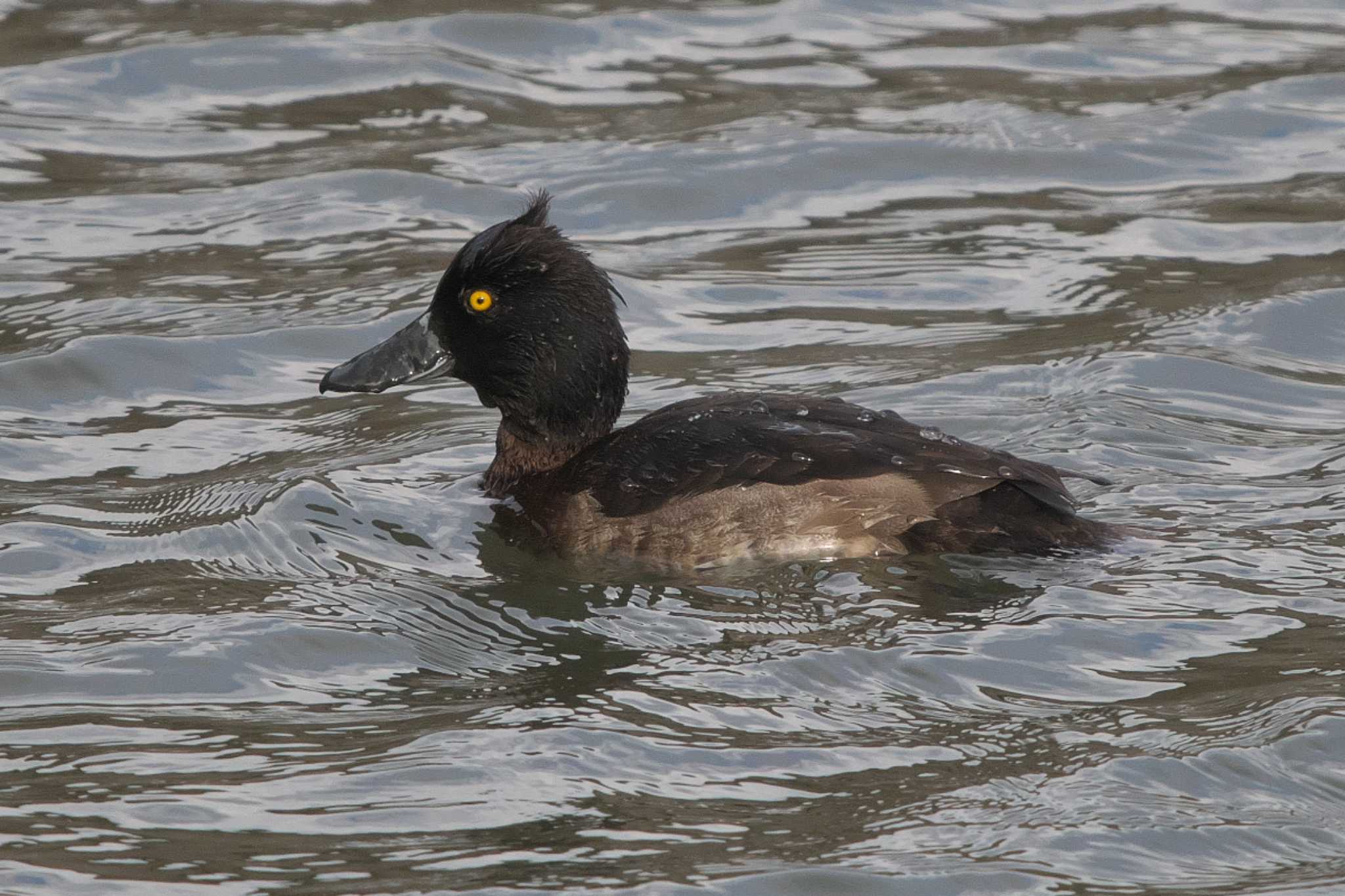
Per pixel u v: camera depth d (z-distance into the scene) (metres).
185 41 20.08
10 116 18.39
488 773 8.44
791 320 15.17
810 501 10.48
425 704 9.22
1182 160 18.05
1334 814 8.02
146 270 15.82
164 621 10.14
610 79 19.73
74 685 9.40
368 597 10.47
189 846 7.86
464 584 10.61
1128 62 20.16
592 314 11.63
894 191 17.59
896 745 8.62
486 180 17.58
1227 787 8.21
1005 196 17.47
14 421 13.26
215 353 14.45
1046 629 9.64
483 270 11.65
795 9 21.66
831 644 9.58
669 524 10.70
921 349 14.49
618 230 16.88
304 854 7.79
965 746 8.60
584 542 10.92
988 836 7.86
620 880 7.56
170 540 11.28
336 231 16.64
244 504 11.77
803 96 19.38
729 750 8.62
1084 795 8.16
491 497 11.88
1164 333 14.56
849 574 10.27
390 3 21.20
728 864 7.66
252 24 20.59
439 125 18.67
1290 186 17.44
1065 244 16.52
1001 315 15.17
